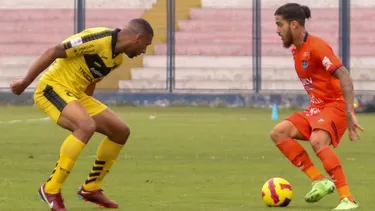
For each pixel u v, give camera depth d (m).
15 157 32.06
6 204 20.53
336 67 19.62
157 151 34.47
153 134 42.09
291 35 20.25
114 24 68.19
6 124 47.75
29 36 69.38
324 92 20.33
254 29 64.31
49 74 19.36
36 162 30.42
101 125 19.81
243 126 47.19
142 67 66.06
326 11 66.44
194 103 64.19
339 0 63.00
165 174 27.22
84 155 32.72
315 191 20.08
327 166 19.88
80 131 18.72
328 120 20.14
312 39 20.16
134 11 68.25
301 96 62.75
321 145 20.05
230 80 65.69
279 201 20.12
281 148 20.88
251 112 59.34
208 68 66.06
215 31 67.25
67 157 18.67
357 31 65.56
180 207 20.12
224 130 44.59
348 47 62.88
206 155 33.03
